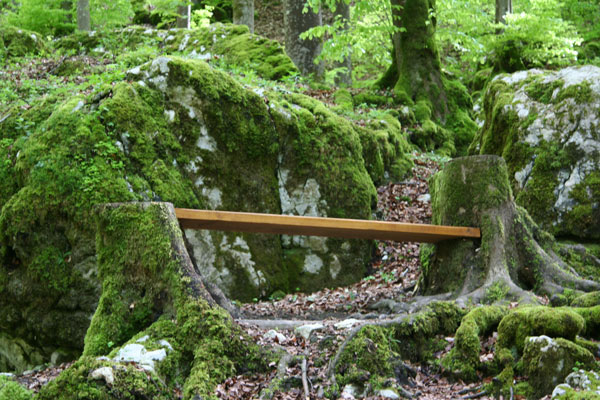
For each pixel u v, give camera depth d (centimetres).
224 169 820
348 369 428
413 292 682
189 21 1789
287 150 876
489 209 600
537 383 408
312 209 873
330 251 853
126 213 507
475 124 1392
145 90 793
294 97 954
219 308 470
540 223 785
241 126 835
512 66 1608
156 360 428
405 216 955
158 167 764
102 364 395
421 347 476
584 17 2131
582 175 778
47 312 717
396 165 1076
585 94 800
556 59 1628
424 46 1408
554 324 428
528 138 826
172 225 499
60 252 721
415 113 1327
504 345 446
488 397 418
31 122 805
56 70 1297
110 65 1209
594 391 374
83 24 1817
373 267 875
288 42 1583
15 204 735
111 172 733
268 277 805
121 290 495
